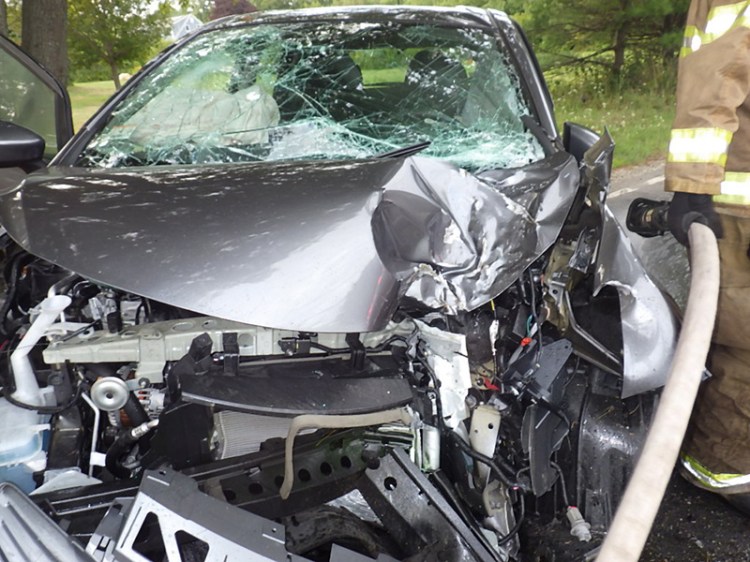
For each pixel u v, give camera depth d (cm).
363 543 162
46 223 168
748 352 220
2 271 204
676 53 997
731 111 191
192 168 206
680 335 171
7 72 264
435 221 176
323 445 162
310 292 152
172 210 171
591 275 192
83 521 148
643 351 178
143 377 161
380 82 282
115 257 156
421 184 186
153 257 156
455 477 176
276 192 178
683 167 198
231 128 260
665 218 219
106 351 160
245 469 156
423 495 158
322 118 270
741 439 228
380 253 163
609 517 183
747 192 204
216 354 160
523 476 176
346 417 152
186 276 152
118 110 262
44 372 172
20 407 163
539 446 175
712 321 169
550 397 180
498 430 177
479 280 169
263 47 288
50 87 276
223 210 170
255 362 163
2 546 138
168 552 133
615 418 189
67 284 176
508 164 236
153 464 160
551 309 183
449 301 164
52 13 609
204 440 160
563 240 190
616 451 186
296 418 150
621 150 787
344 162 204
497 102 267
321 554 172
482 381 178
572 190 193
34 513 140
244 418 167
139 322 176
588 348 182
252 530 137
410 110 272
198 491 141
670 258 342
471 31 289
